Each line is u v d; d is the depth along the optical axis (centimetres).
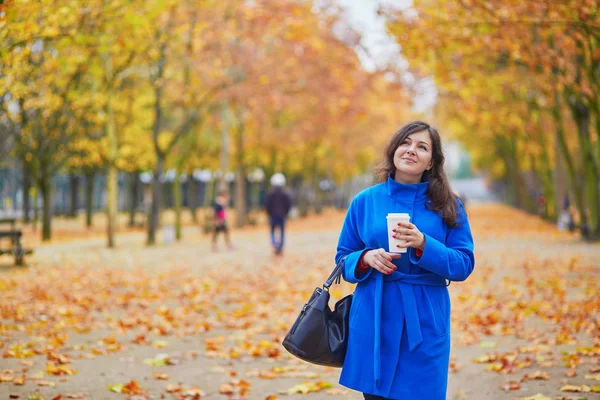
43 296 1109
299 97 2898
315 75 2697
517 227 3325
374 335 337
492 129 3578
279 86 2644
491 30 1209
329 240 2680
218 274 1488
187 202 8456
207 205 3753
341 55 2634
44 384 577
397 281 341
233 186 7944
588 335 767
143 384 596
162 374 617
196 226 4625
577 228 2666
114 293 1173
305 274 1464
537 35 1364
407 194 351
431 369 333
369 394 342
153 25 2088
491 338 780
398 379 333
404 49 1327
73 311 971
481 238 2558
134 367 659
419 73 2319
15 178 4903
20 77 1501
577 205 2422
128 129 3378
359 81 2798
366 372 337
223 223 2225
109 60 2408
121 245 2662
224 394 568
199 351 734
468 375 620
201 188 8475
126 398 538
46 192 2831
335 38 2573
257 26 2412
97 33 1319
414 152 349
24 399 530
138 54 2417
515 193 6250
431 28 1284
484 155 6038
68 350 731
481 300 1031
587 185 2236
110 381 602
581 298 1037
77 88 2412
